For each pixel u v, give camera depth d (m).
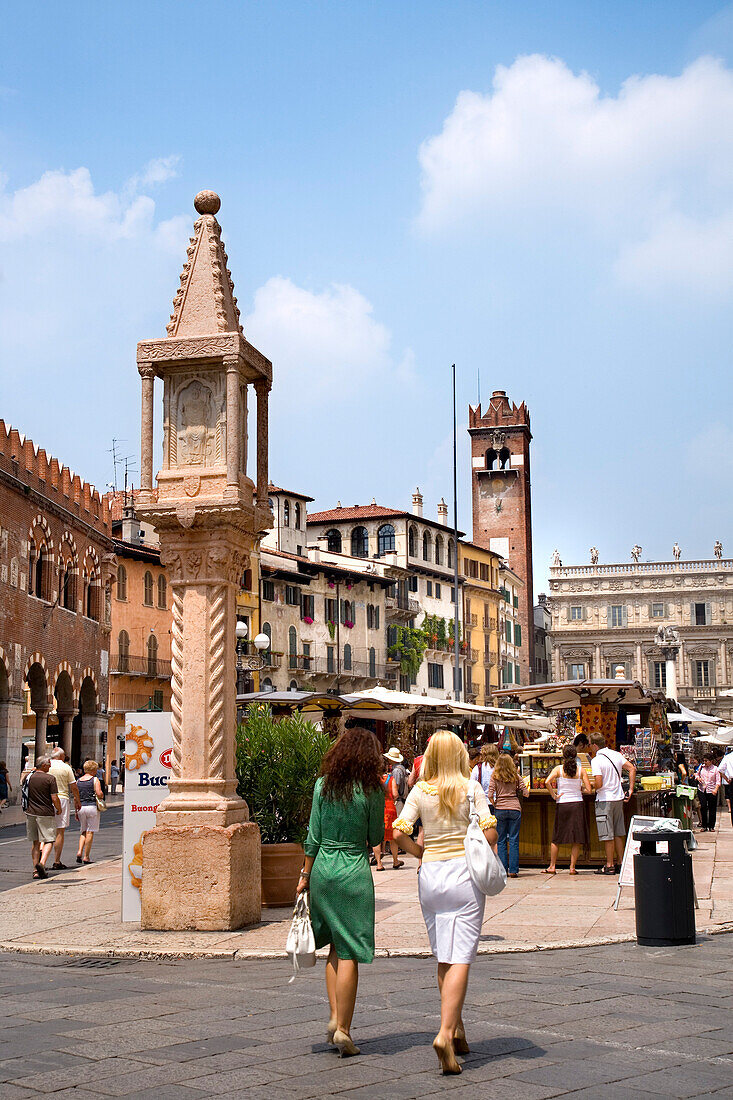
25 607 41.16
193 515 13.37
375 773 7.74
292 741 15.14
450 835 7.50
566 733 27.89
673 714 34.28
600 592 114.12
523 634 109.19
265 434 14.90
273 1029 7.92
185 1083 6.57
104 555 51.72
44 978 10.33
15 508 40.25
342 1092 6.42
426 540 91.31
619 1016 8.32
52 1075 6.73
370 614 81.69
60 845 20.81
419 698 27.25
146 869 12.86
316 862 7.63
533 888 16.30
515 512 110.44
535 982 9.70
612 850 17.97
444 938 7.28
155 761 13.65
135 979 10.13
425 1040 7.62
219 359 13.71
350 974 7.37
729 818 32.97
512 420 111.94
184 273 14.18
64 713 47.31
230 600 13.70
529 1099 6.28
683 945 11.70
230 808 13.06
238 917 12.80
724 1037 7.68
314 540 90.12
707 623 110.88
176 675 13.45
